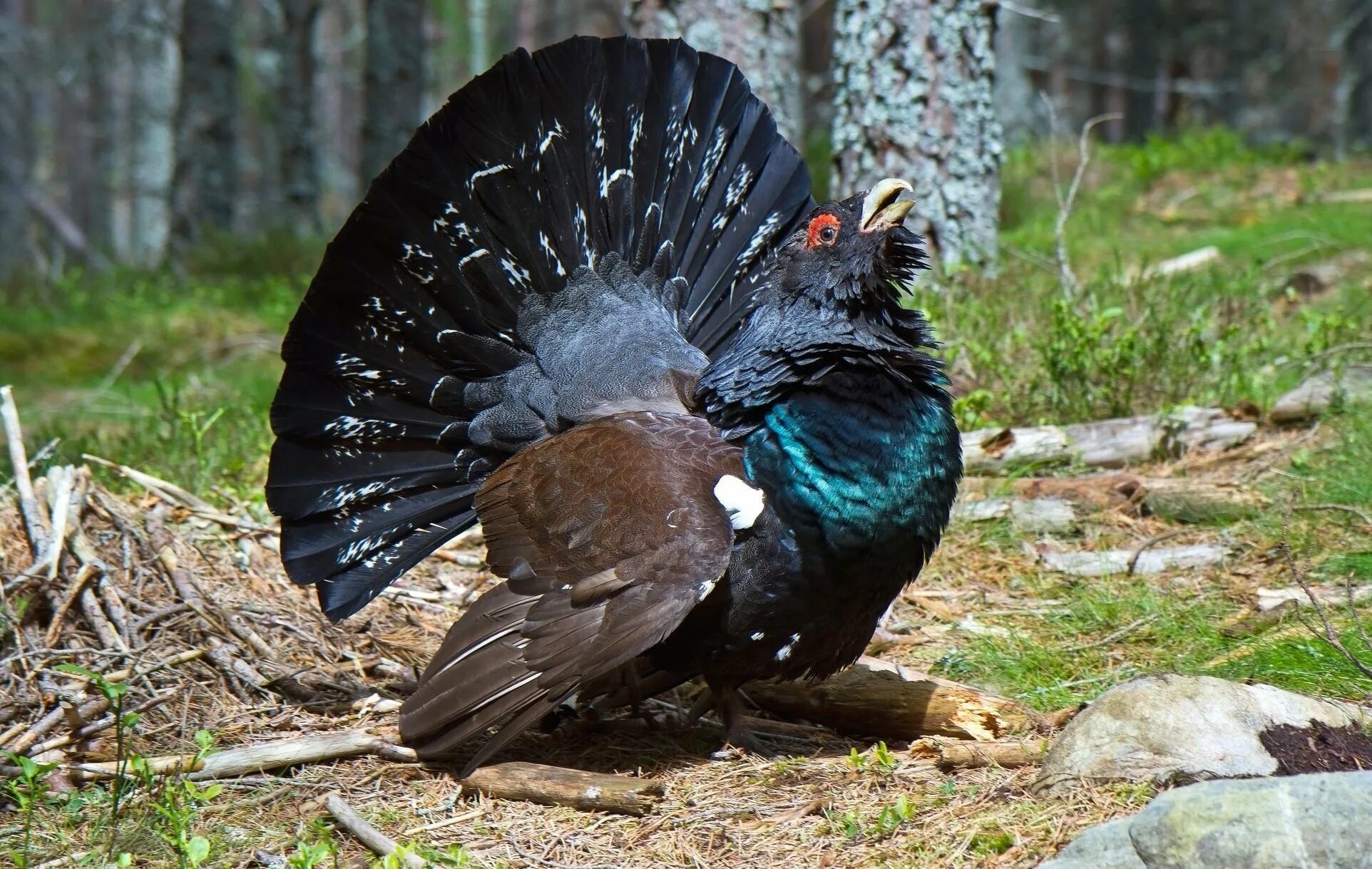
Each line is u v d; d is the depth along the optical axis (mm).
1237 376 14469
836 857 7234
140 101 57562
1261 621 9977
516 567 8273
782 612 8281
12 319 25766
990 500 12477
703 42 17422
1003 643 10156
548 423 9828
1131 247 22797
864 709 9023
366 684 9742
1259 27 65500
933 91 17016
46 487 10367
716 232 10523
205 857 7230
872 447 8266
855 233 8664
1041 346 14391
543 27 78500
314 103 46375
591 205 10188
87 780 8328
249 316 25766
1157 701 7586
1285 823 6078
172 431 14523
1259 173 29547
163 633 9664
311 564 9727
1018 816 7262
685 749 9141
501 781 8188
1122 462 13367
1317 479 12031
